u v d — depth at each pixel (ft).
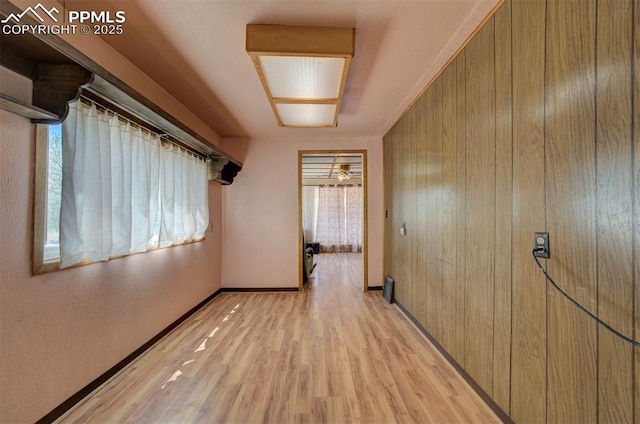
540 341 4.22
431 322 8.11
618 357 3.16
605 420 3.29
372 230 13.65
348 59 6.02
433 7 5.16
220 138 13.53
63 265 4.96
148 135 7.47
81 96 5.31
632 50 2.98
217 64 7.02
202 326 9.32
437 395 5.76
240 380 6.25
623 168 3.08
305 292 13.50
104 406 5.37
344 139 13.73
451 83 6.89
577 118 3.60
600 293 3.34
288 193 13.78
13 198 4.29
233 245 13.70
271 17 5.42
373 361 7.08
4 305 4.19
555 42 3.92
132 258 7.06
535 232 4.30
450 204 6.98
